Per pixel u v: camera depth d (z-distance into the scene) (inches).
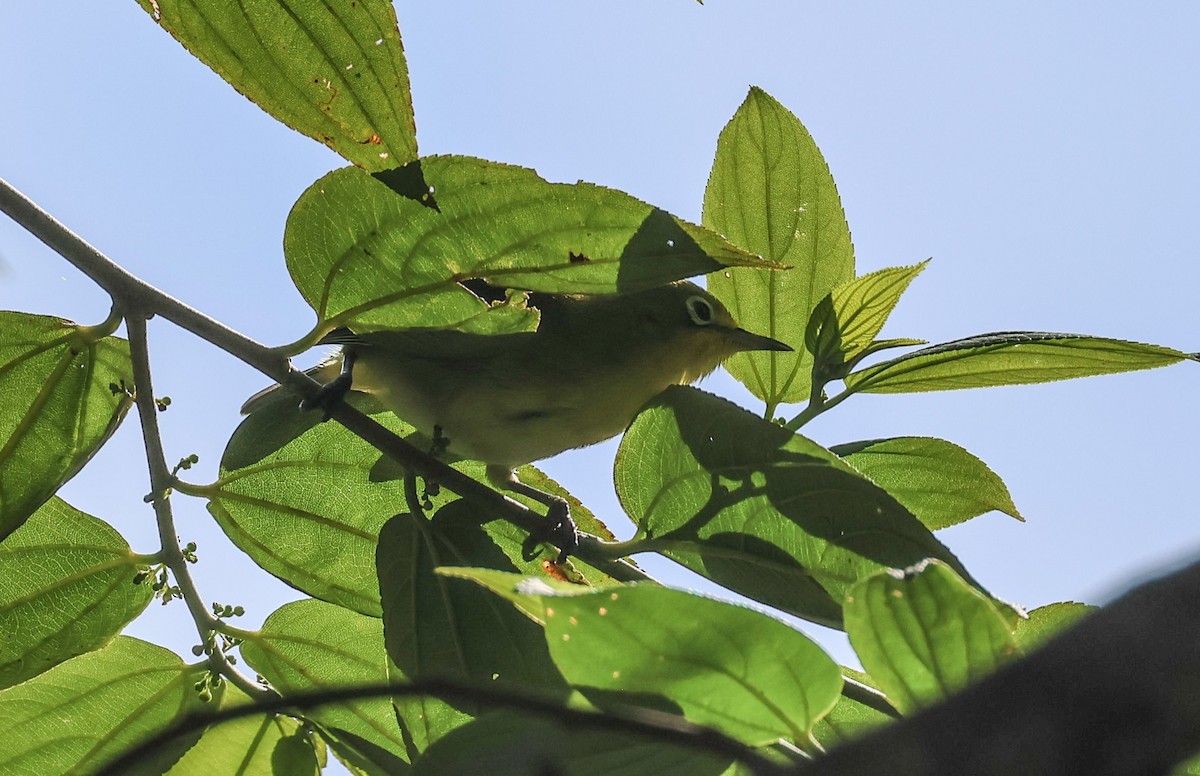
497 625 275.3
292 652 298.7
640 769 171.9
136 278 277.3
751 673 170.7
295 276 266.4
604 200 240.1
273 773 290.4
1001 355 281.0
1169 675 90.6
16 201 267.4
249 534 308.7
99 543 298.2
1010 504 300.4
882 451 304.0
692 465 255.0
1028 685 94.8
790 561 240.4
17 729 291.1
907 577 164.4
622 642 170.1
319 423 314.8
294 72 231.8
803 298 314.8
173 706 296.7
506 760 162.4
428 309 268.4
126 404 295.0
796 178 314.3
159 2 231.5
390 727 284.8
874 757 99.0
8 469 285.0
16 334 287.9
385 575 286.4
